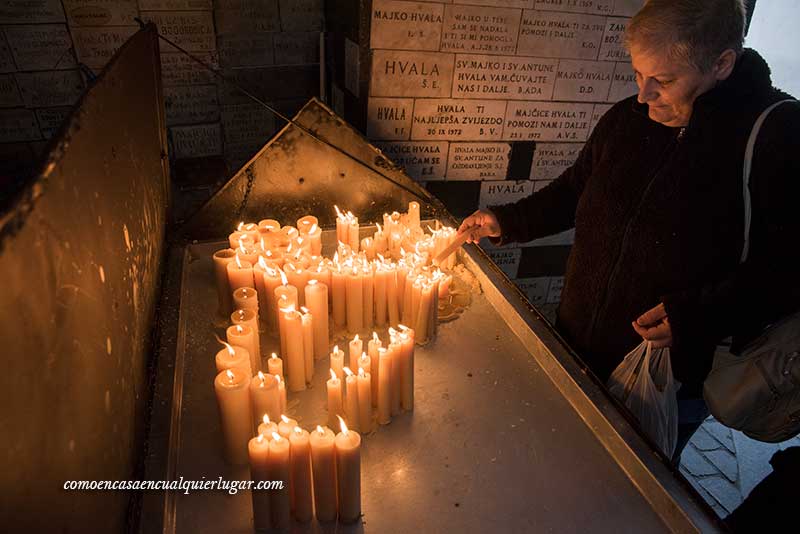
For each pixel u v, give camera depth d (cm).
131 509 112
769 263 144
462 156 295
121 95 146
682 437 198
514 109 289
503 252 339
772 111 142
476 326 191
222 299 186
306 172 237
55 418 73
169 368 154
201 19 360
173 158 395
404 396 150
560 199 215
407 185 251
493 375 168
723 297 149
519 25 267
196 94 382
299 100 403
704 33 134
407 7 251
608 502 127
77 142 98
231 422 126
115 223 126
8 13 328
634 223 168
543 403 157
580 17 274
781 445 282
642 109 171
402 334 145
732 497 254
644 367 163
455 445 142
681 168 155
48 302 74
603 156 181
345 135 234
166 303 183
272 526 116
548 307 368
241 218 237
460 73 272
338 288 184
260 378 133
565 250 349
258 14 368
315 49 388
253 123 401
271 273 181
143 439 132
